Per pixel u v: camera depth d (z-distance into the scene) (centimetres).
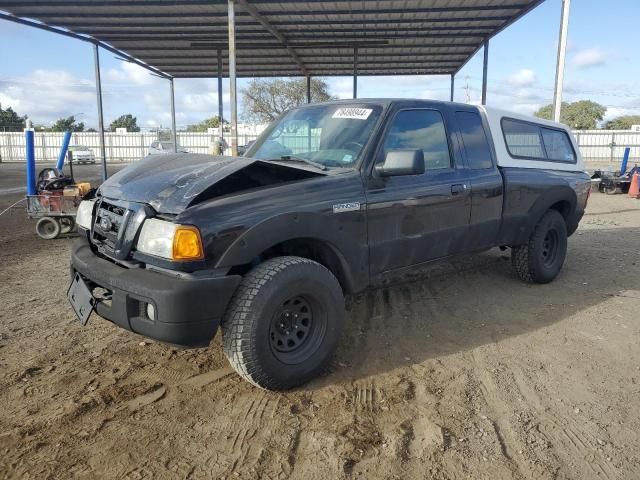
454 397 346
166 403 335
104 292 363
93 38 1642
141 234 326
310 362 350
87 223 394
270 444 291
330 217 360
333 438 297
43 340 438
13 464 271
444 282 617
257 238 324
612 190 1806
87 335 450
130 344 430
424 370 386
